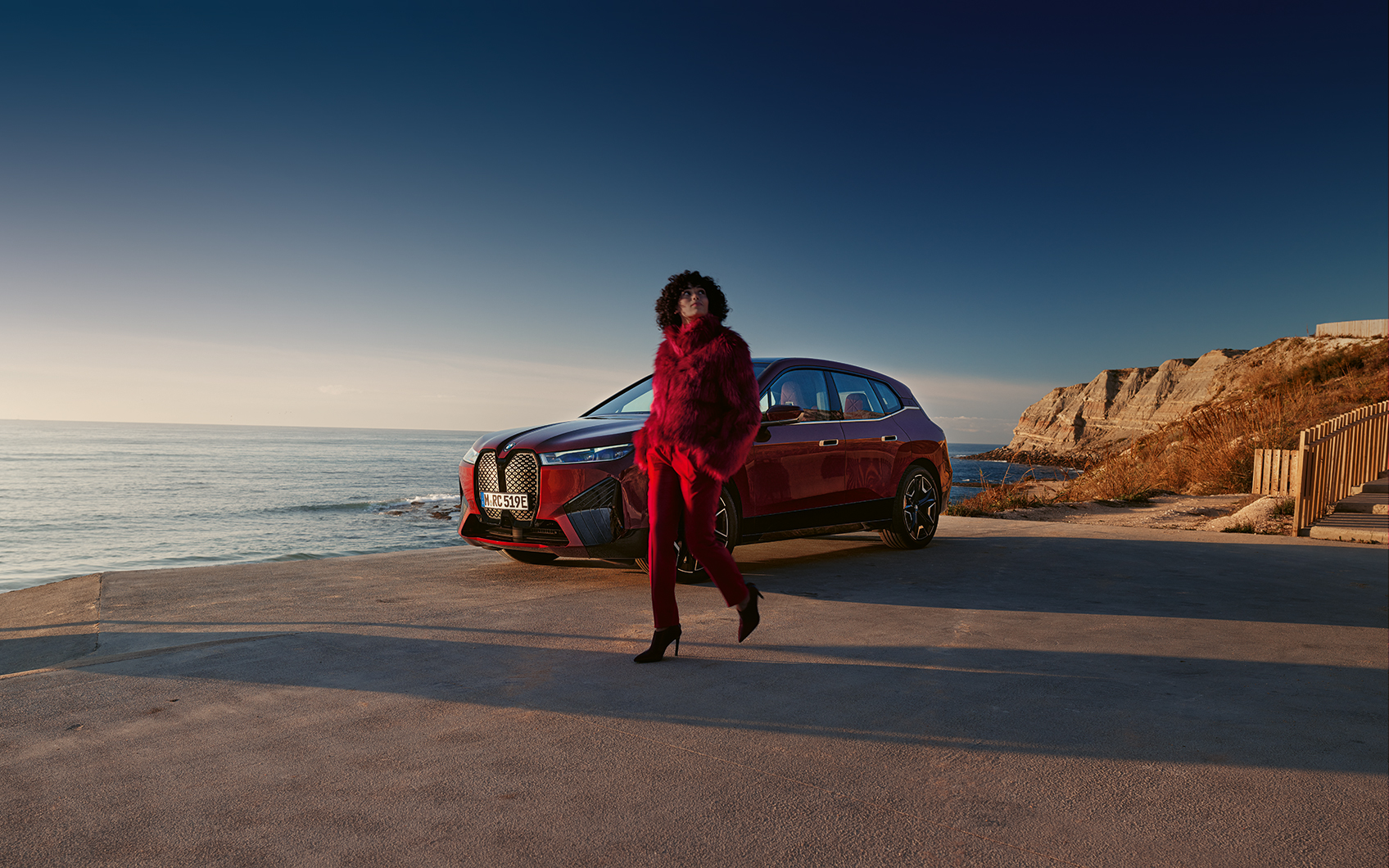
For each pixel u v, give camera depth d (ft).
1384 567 19.21
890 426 19.81
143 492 186.60
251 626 11.31
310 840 5.08
